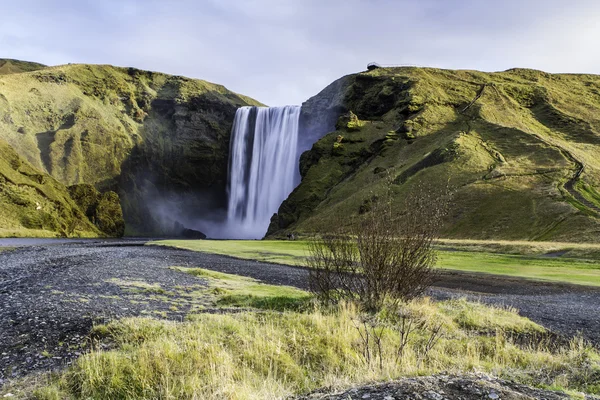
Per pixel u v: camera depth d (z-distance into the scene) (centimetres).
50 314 1351
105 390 801
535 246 6519
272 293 2055
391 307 1401
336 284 1664
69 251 5384
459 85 18425
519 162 11556
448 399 534
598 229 7225
